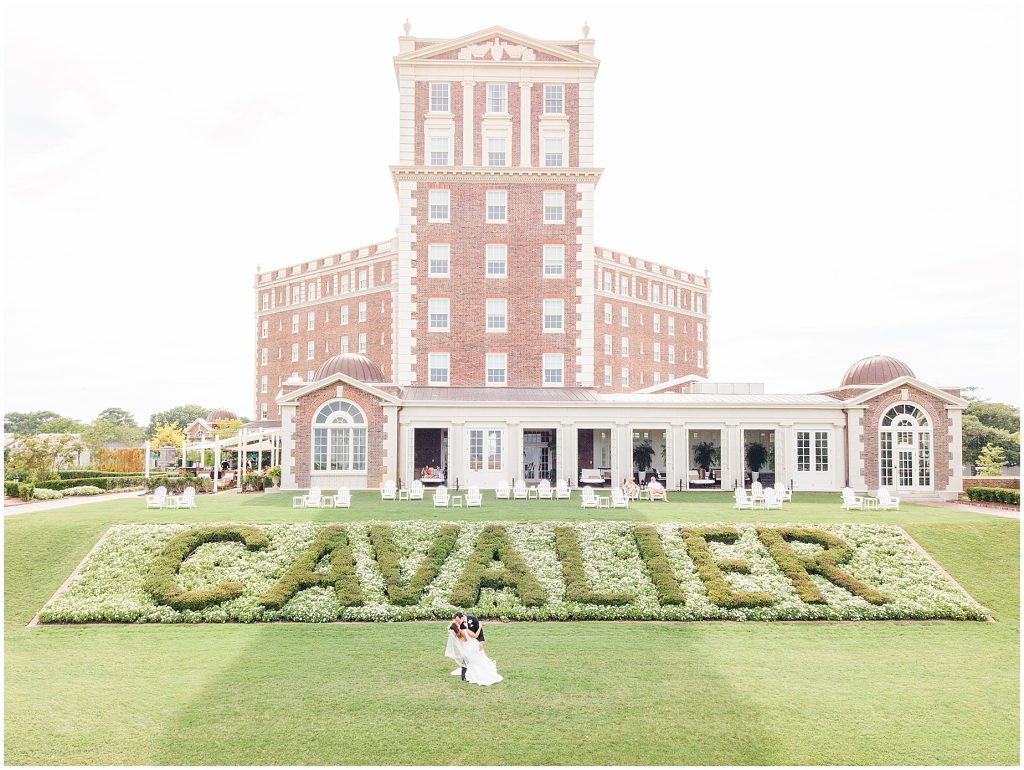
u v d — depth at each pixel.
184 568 26.53
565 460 47.50
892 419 46.75
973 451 91.00
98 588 25.17
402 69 56.19
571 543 28.47
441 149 56.16
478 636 18.38
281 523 30.42
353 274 94.31
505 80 56.44
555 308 54.75
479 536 29.14
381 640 21.47
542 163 56.25
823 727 15.68
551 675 18.61
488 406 47.28
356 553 27.67
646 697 17.20
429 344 54.09
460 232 54.84
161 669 19.00
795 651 20.91
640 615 23.92
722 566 27.20
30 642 21.41
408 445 46.66
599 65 56.62
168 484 46.50
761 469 57.25
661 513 34.19
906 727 15.75
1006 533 30.33
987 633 22.86
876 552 28.55
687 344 110.62
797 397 50.00
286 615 23.55
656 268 104.94
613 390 95.69
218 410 108.81
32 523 30.47
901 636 22.44
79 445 59.53
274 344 106.31
